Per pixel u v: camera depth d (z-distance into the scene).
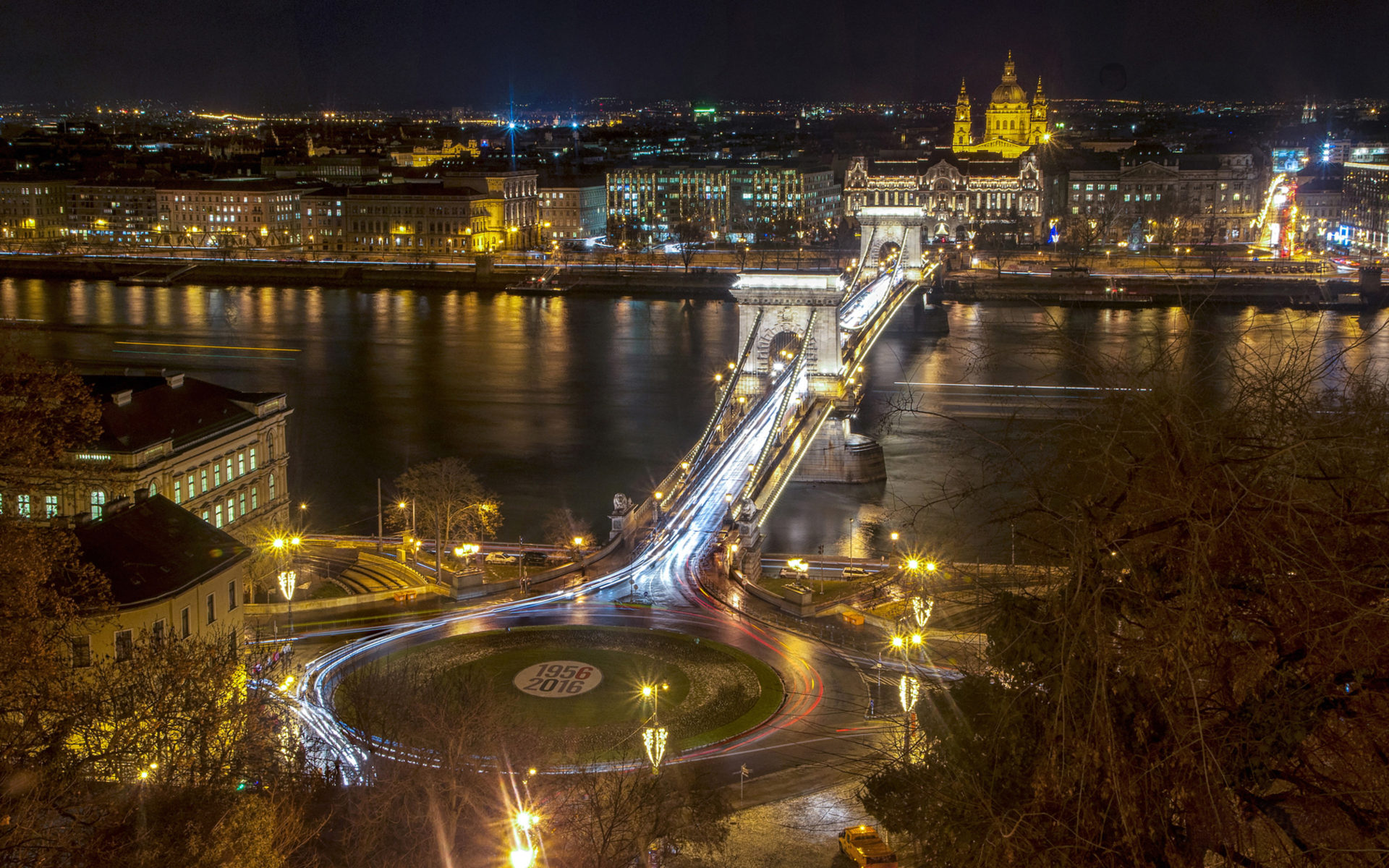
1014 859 19.84
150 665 55.28
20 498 82.56
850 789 70.56
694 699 88.19
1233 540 19.78
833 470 175.50
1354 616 17.66
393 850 54.38
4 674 46.47
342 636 101.75
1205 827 19.08
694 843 62.69
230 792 48.12
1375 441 19.52
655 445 190.38
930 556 69.81
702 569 122.88
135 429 110.50
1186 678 18.66
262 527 125.25
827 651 98.56
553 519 144.12
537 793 62.09
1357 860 17.50
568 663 95.56
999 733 21.66
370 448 185.88
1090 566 19.47
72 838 40.50
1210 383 21.47
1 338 61.94
